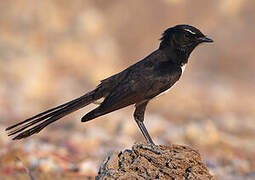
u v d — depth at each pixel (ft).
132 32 75.92
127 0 77.30
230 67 78.79
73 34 72.95
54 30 72.54
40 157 39.11
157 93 30.25
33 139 44.55
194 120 57.72
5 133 42.45
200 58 79.20
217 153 46.34
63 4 75.05
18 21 72.33
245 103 66.90
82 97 29.55
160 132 51.70
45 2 74.18
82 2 76.43
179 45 31.22
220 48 79.56
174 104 63.93
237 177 39.42
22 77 64.85
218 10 80.64
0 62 65.57
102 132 49.01
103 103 29.12
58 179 34.53
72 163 39.32
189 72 76.18
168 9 77.41
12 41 69.31
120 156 24.79
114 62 72.54
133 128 51.37
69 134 47.80
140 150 24.49
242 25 81.00
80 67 69.77
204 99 66.59
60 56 69.82
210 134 49.29
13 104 59.16
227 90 70.23
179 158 23.89
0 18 72.08
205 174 23.84
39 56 68.03
